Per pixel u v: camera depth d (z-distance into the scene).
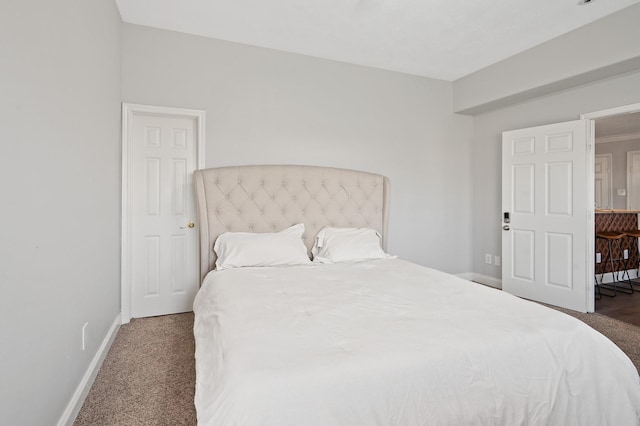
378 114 3.92
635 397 1.36
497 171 4.21
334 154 3.70
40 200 1.32
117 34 2.72
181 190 3.20
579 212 3.31
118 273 2.86
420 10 2.73
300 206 3.36
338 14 2.79
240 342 1.26
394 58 3.64
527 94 3.61
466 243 4.48
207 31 3.07
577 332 1.41
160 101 3.01
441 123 4.29
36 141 1.29
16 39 1.14
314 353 1.17
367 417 1.03
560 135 3.45
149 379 2.05
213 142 3.19
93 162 2.07
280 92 3.45
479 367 1.21
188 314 3.19
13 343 1.11
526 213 3.77
